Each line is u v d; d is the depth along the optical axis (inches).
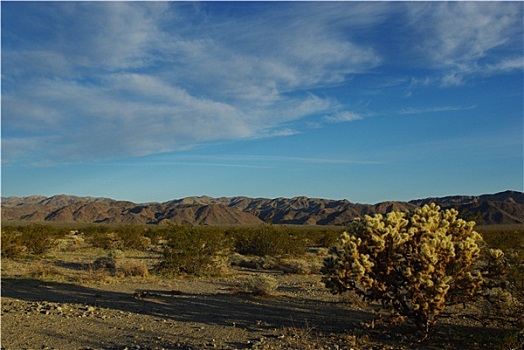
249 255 1134.4
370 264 333.7
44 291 537.6
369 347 321.1
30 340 332.8
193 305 467.8
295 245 1171.3
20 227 1337.4
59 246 1207.6
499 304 335.9
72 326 373.7
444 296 332.8
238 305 471.2
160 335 348.8
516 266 334.0
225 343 327.6
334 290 352.8
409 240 346.9
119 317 406.9
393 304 344.5
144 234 1649.9
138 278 675.4
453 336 347.3
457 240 353.7
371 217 346.6
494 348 314.7
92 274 658.2
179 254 754.2
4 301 471.5
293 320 403.5
